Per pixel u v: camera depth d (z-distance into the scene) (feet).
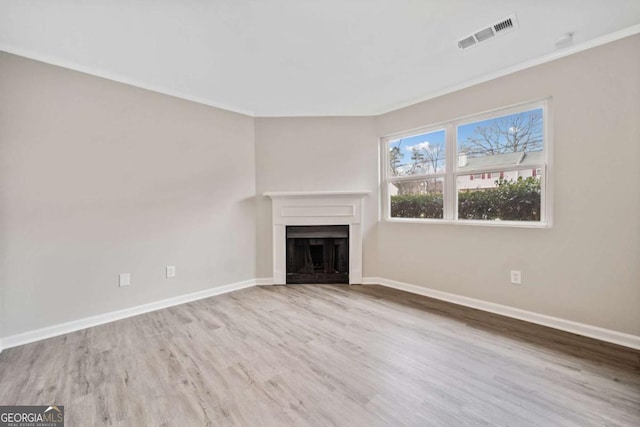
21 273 7.72
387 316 9.39
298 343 7.61
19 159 7.68
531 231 8.83
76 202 8.58
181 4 6.01
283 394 5.60
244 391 5.69
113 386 5.86
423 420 4.89
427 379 6.03
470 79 9.86
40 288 8.00
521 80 8.89
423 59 8.50
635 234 7.19
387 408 5.19
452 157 10.88
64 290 8.38
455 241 10.62
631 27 7.00
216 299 11.20
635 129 7.11
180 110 10.80
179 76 9.45
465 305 10.37
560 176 8.25
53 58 8.08
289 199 12.94
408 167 12.39
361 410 5.15
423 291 11.59
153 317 9.46
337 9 6.25
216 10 6.24
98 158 8.96
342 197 12.89
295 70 9.12
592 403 5.26
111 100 9.20
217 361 6.77
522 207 9.29
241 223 12.64
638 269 7.17
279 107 12.44
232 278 12.35
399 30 7.07
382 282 12.98
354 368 6.45
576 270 8.05
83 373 6.31
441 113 10.87
